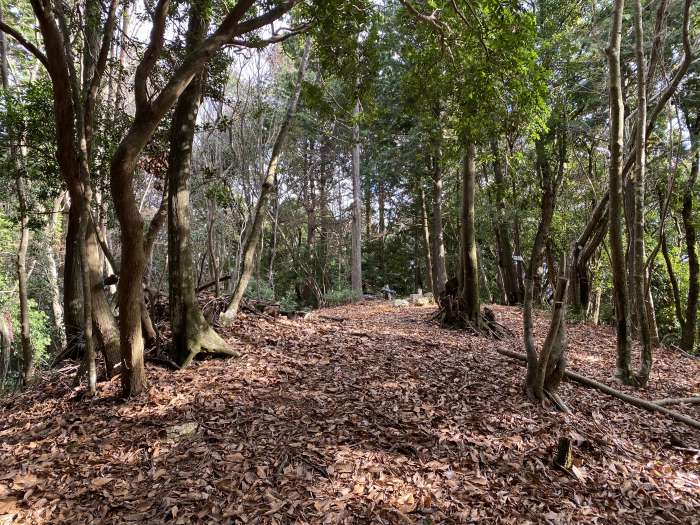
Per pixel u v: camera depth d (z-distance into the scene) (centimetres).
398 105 1246
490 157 809
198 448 373
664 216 975
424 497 319
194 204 1393
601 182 1391
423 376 566
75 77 487
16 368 1342
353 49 616
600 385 555
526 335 504
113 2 522
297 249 2361
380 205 2673
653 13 903
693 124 1023
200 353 584
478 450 387
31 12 1074
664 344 1143
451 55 548
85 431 410
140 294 454
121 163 370
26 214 747
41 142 600
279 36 580
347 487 327
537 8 1054
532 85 499
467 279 928
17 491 325
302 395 484
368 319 1046
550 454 388
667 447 428
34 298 1584
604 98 1069
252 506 302
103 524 288
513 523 299
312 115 1417
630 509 326
